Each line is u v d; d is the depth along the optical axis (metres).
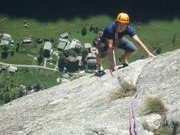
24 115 16.27
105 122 12.93
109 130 12.42
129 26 16.39
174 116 12.23
